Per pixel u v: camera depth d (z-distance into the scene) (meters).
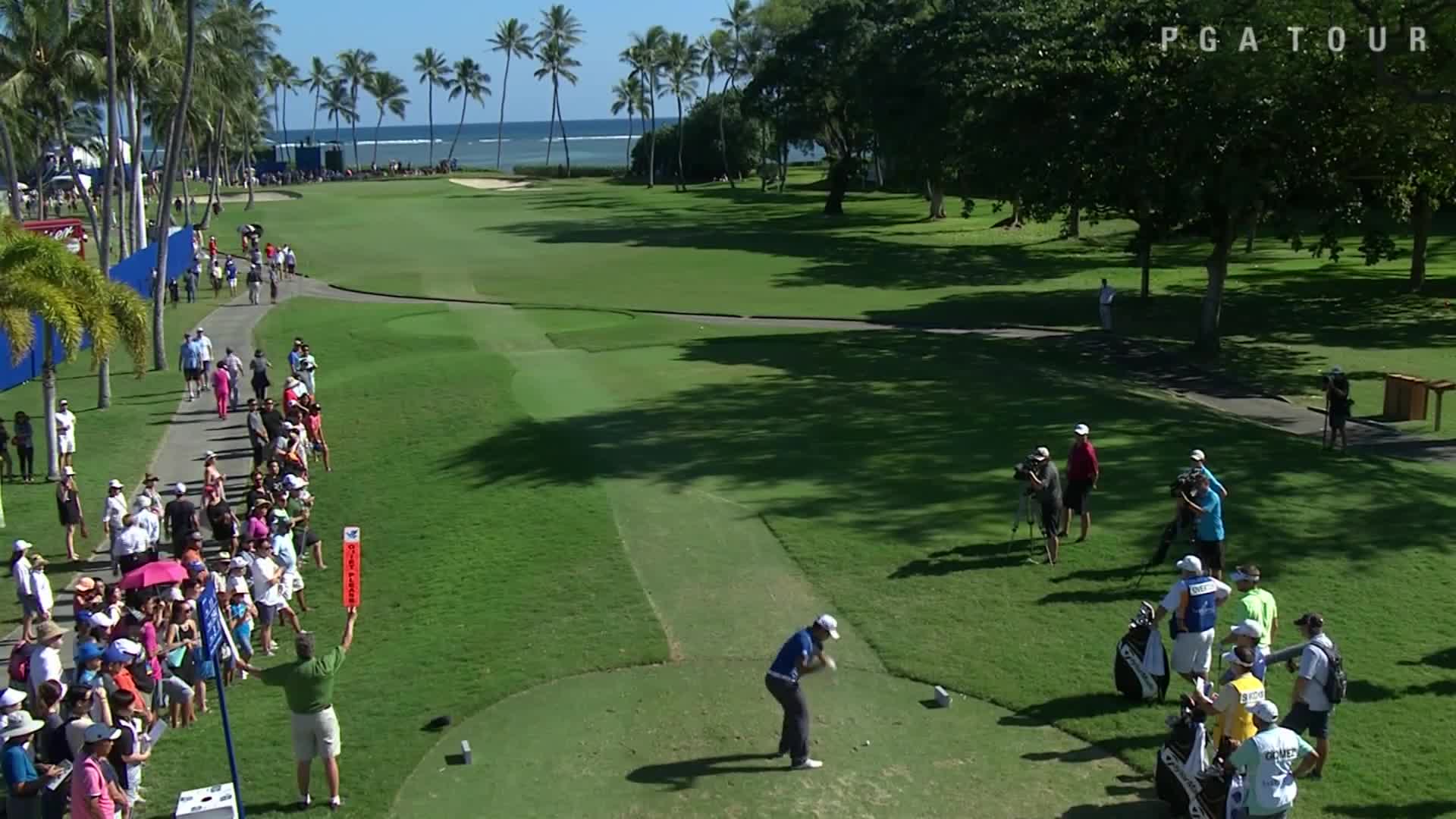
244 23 78.38
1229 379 33.78
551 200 98.19
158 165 134.00
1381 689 13.48
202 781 12.81
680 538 18.86
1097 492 20.78
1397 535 18.58
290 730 13.95
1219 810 10.45
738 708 13.41
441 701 13.98
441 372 33.72
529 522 20.14
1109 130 36.34
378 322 44.75
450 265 60.66
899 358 34.47
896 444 24.06
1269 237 68.31
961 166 53.81
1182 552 17.64
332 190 111.69
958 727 12.86
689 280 54.75
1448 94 29.19
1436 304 45.66
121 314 28.38
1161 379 33.97
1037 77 39.72
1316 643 11.64
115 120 41.19
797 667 11.89
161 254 39.28
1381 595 16.23
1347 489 21.02
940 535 18.69
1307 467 22.45
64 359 40.34
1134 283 52.88
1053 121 39.28
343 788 12.18
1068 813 11.17
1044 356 37.16
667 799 11.59
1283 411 29.94
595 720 13.27
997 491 20.80
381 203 96.06
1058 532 18.11
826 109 82.81
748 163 124.31
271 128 150.25
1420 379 28.30
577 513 20.22
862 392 29.06
